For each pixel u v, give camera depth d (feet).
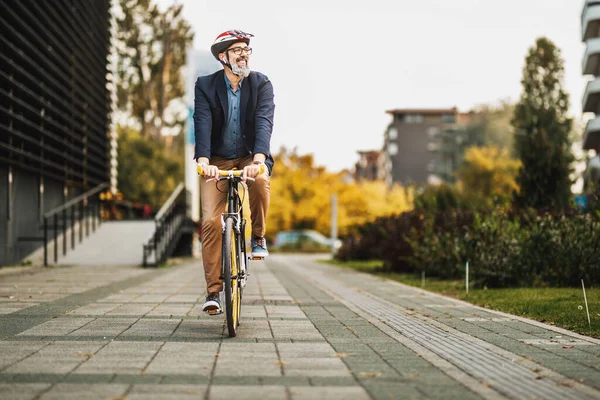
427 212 57.31
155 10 170.19
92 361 15.47
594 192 41.47
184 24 171.32
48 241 62.80
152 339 18.63
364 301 30.60
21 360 15.57
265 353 16.62
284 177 163.94
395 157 353.72
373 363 15.56
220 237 20.17
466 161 218.38
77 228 70.69
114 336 19.08
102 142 80.33
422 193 72.18
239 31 19.72
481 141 255.29
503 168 195.42
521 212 46.83
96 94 77.87
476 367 15.20
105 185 75.56
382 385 13.34
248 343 18.06
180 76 172.14
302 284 41.68
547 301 29.35
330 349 17.30
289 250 152.25
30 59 56.39
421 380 13.85
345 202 164.04
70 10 67.72
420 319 23.86
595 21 121.49
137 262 62.75
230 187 19.51
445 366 15.28
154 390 12.73
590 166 119.34
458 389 13.12
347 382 13.57
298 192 162.50
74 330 20.17
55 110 61.93
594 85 122.42
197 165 18.83
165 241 66.49
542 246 38.93
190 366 14.97
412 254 55.42
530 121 57.52
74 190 71.20
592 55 122.93
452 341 18.81
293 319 23.34
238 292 20.35
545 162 55.42
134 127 172.35
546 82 163.22
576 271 38.09
